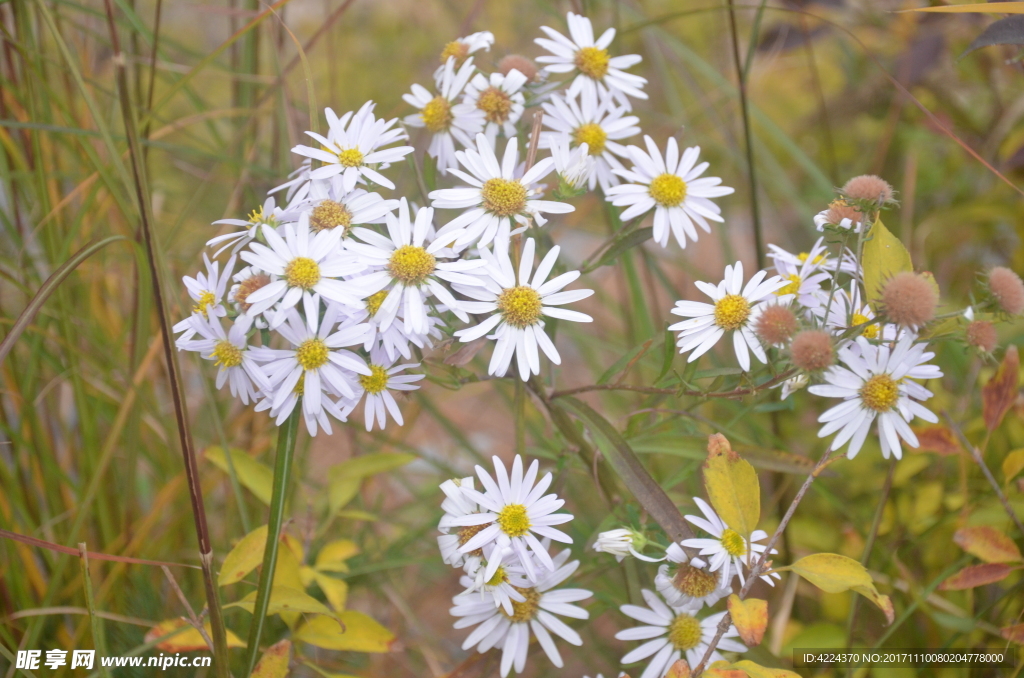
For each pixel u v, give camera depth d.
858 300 0.63
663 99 1.10
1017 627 0.65
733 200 1.08
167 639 0.65
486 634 0.64
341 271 0.60
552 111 0.66
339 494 0.71
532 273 0.66
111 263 0.77
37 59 0.71
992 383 0.67
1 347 0.59
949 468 0.74
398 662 0.76
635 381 0.78
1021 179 0.79
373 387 0.62
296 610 0.63
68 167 0.77
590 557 0.72
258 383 0.60
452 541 0.62
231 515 0.75
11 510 0.70
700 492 0.75
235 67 0.78
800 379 0.61
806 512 0.76
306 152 0.61
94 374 0.74
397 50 1.27
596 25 0.93
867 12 0.82
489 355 0.81
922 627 0.72
